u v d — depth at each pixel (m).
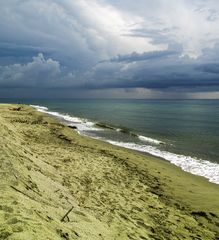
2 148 10.69
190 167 21.44
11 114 44.38
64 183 11.57
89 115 77.69
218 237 10.15
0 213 5.88
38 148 18.23
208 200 13.80
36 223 5.97
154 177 17.25
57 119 57.69
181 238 9.53
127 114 86.25
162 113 95.44
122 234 8.45
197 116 81.62
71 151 20.28
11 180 8.23
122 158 21.30
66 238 6.20
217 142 34.25
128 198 12.32
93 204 10.34
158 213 11.38
